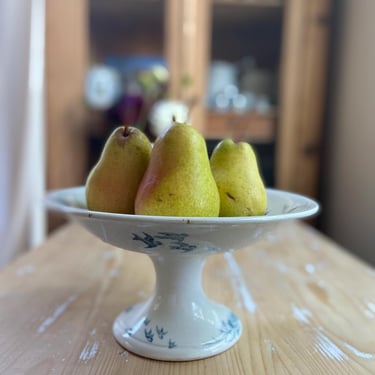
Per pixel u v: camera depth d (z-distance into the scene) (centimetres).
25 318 43
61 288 52
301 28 109
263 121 117
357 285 54
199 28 111
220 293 51
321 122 112
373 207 92
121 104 112
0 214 107
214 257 66
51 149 112
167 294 39
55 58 109
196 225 28
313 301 48
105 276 57
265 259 66
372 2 93
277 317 44
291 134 113
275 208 40
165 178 30
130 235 31
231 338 38
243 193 34
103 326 41
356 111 100
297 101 112
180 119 105
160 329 37
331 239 113
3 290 51
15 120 108
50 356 35
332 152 113
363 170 96
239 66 118
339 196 109
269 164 117
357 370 33
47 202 37
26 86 109
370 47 94
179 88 113
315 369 34
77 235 79
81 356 35
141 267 60
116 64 118
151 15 115
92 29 113
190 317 38
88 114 113
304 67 110
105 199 33
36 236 122
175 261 37
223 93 118
